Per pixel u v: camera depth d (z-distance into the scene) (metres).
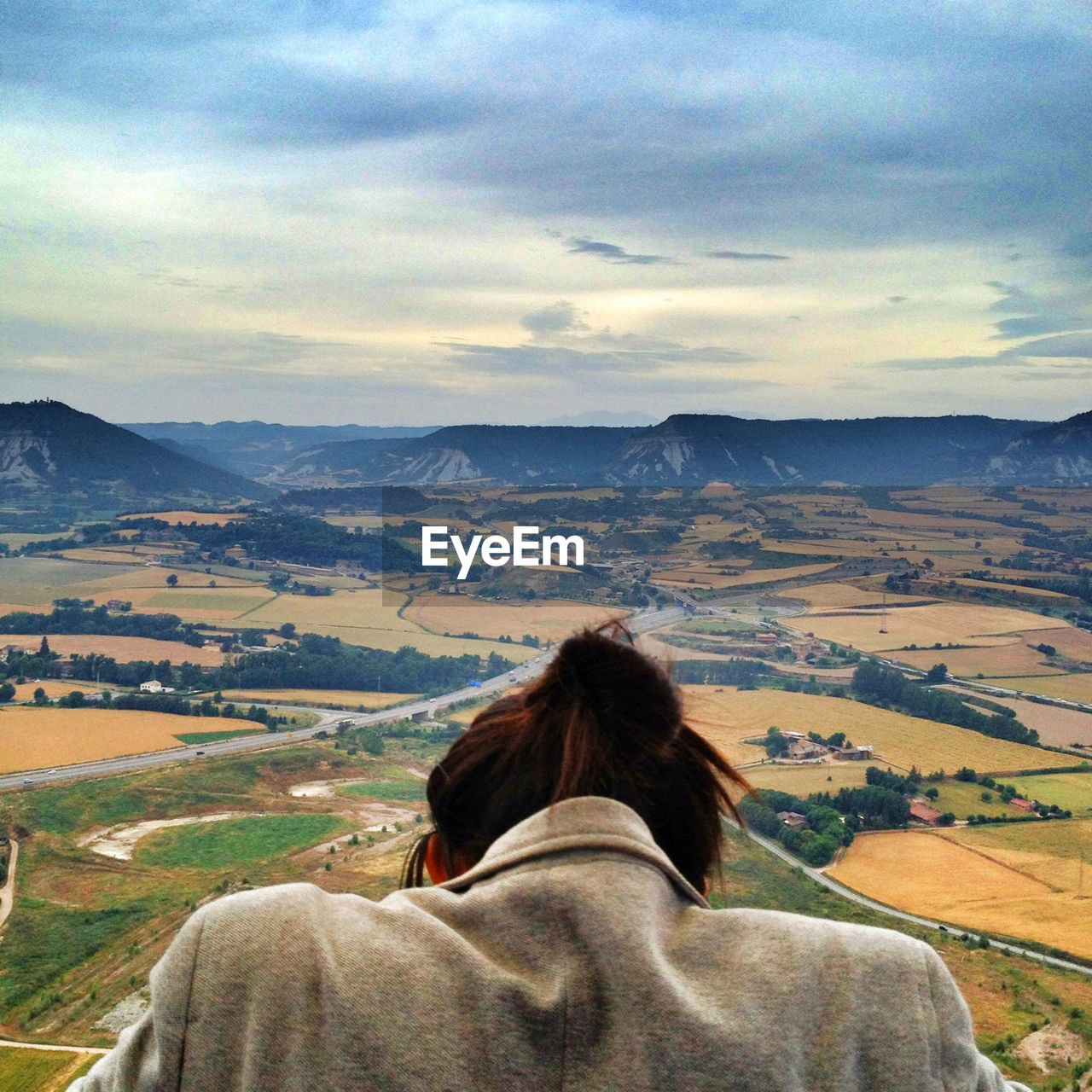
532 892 0.66
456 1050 0.61
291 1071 0.61
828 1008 0.66
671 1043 0.61
